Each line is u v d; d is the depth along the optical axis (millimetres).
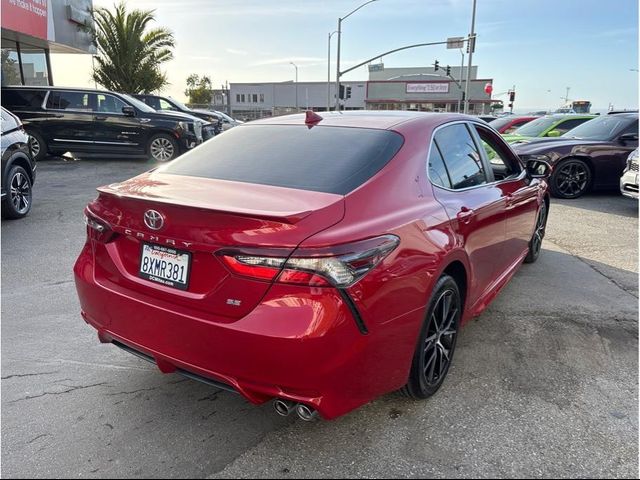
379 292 2252
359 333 2186
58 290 4438
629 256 5754
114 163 13023
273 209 2252
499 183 3881
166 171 3033
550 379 3133
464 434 2596
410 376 2680
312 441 2535
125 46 24312
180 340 2350
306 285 2105
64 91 12602
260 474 2314
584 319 4008
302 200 2379
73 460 2381
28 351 3387
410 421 2695
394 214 2518
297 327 2082
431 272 2578
